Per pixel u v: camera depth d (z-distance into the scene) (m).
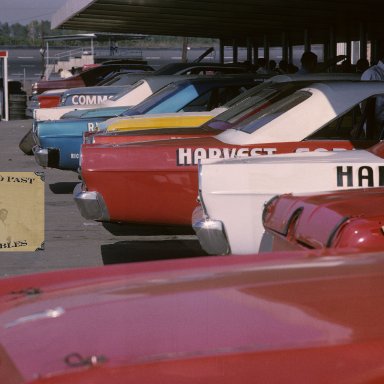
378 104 8.58
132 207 8.44
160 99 13.44
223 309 2.35
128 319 2.34
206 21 27.91
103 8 25.33
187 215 8.44
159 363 2.04
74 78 33.50
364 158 6.69
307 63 15.25
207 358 2.06
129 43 129.25
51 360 2.08
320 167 6.62
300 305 2.34
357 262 2.76
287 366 2.08
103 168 8.38
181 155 8.39
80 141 13.98
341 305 2.34
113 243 9.88
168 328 2.24
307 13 22.92
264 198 6.69
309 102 8.59
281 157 6.93
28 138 19.39
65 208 12.89
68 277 3.03
